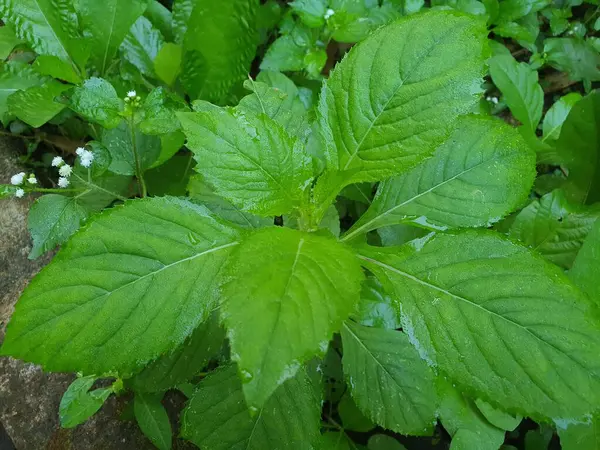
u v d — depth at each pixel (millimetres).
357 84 176
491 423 232
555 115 328
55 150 323
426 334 174
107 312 160
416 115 173
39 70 275
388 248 192
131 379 214
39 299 155
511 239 178
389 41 172
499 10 371
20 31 280
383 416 219
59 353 155
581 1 400
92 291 159
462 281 176
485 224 197
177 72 304
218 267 172
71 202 230
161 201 175
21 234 286
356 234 208
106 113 218
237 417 204
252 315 123
